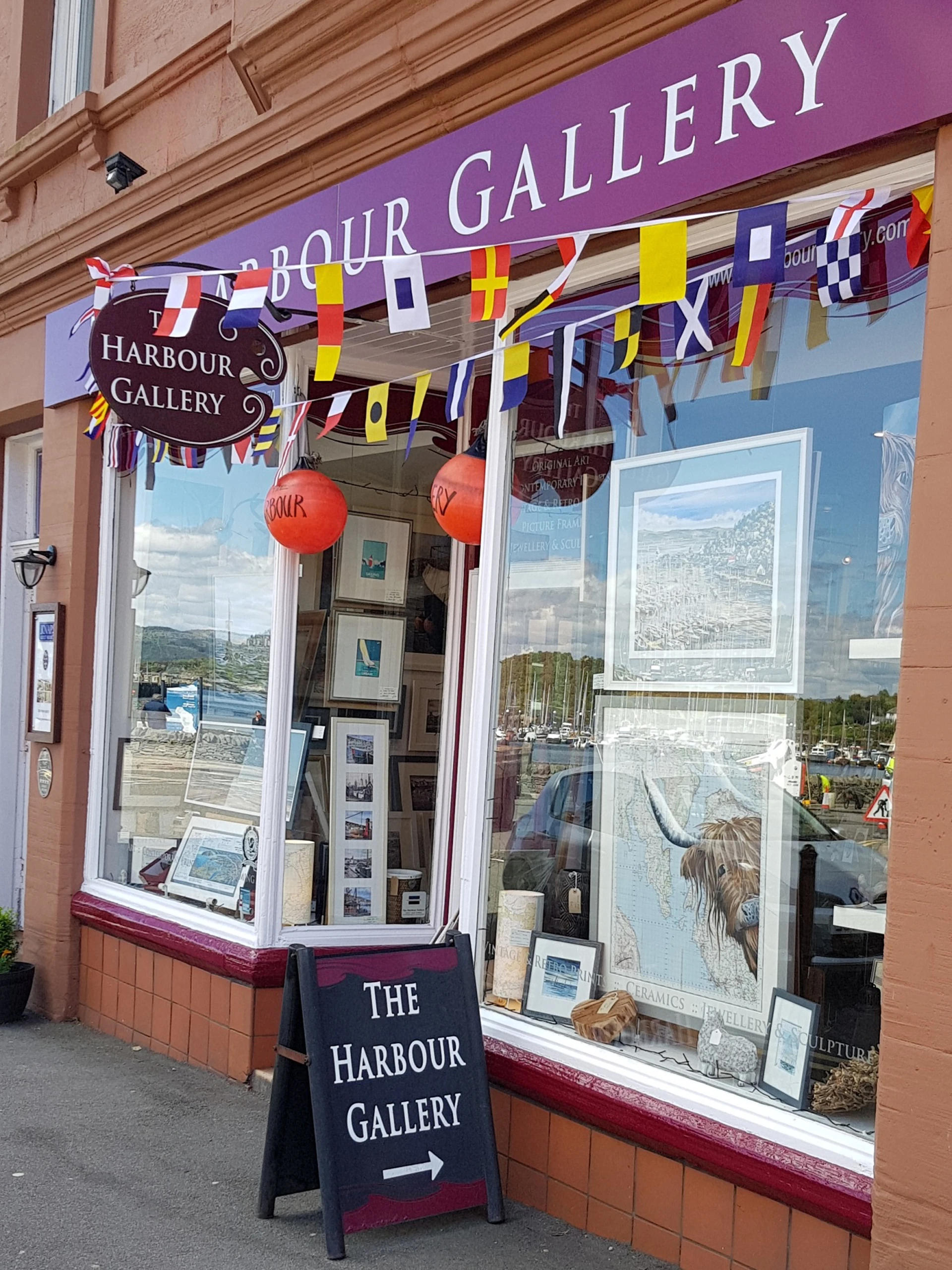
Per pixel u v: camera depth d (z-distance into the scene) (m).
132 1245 3.83
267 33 5.05
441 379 6.06
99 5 6.76
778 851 3.80
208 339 4.99
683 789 4.09
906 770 3.03
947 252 3.01
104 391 4.79
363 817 5.86
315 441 5.74
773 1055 3.68
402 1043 3.93
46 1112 5.03
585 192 3.99
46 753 6.77
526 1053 4.23
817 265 3.74
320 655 5.79
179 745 6.23
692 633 4.10
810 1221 3.34
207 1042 5.64
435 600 6.09
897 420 3.55
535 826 4.51
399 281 3.70
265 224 5.45
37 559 6.77
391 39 4.57
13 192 7.32
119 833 6.56
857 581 3.66
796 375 3.83
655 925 4.11
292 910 5.59
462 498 4.88
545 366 4.57
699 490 4.10
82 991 6.56
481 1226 3.99
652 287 3.30
